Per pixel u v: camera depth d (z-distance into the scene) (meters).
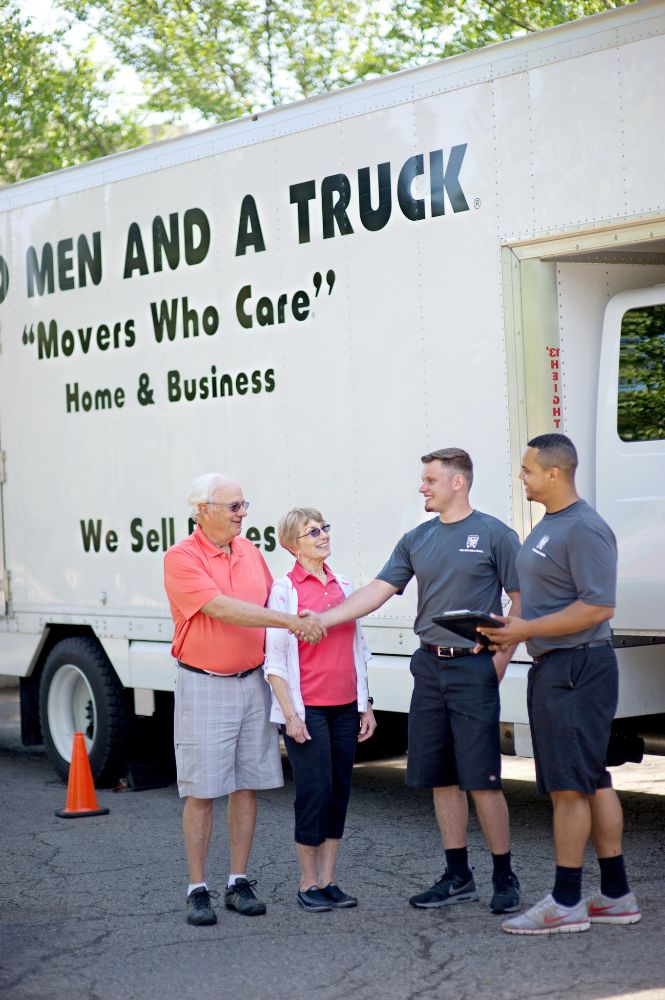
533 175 6.36
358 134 7.12
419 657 5.55
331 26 20.03
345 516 7.23
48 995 4.71
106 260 8.65
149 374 8.37
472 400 6.61
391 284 6.96
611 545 5.00
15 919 5.70
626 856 6.33
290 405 7.51
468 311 6.62
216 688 5.52
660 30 5.89
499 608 5.47
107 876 6.41
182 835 7.32
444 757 5.54
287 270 7.51
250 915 5.61
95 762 8.80
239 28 20.50
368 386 7.09
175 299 8.18
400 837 7.09
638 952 4.85
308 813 5.59
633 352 6.26
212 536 5.62
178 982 4.80
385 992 4.59
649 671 6.27
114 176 8.58
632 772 8.70
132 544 8.48
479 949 5.00
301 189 7.42
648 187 5.95
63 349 8.99
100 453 8.73
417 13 17.92
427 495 5.48
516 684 6.43
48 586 9.16
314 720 5.54
